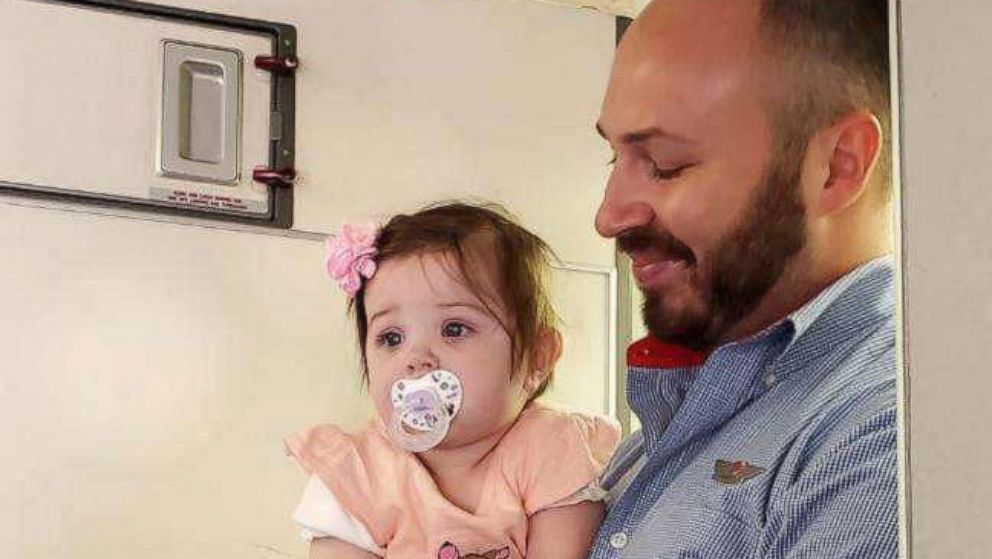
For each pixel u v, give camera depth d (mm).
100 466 1667
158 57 1756
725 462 1264
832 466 1170
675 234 1348
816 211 1311
